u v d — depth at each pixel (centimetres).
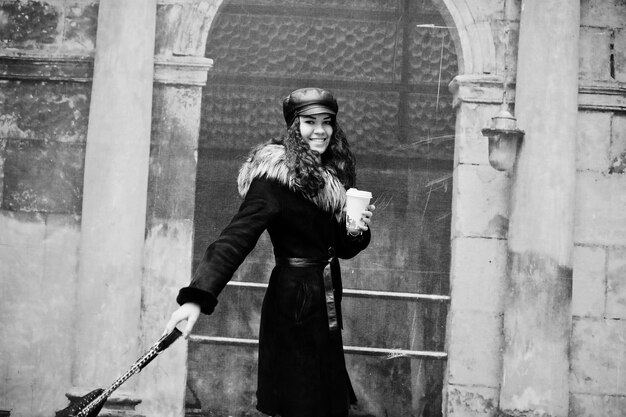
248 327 749
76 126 690
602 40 692
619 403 672
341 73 746
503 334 674
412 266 717
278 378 324
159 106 691
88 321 660
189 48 693
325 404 323
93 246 666
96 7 697
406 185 732
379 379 744
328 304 328
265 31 743
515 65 694
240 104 735
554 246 663
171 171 686
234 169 723
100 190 669
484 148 690
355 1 748
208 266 303
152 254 680
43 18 698
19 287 677
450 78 746
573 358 674
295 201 325
